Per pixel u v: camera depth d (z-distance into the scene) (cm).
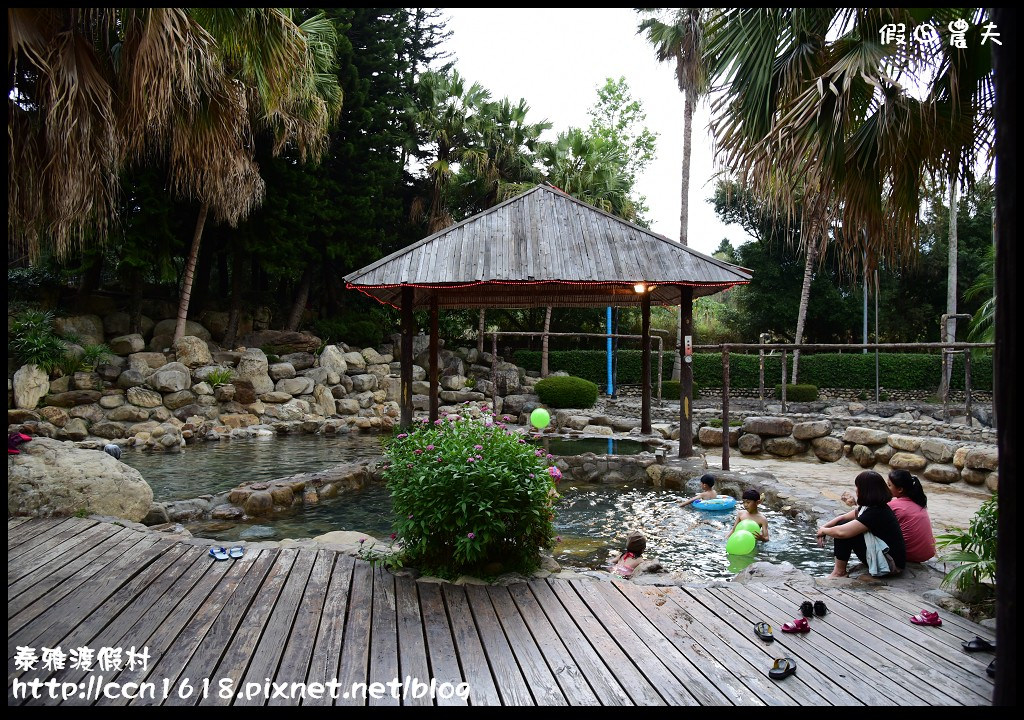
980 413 1532
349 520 724
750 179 547
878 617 375
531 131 2314
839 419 1240
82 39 464
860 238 528
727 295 3269
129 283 1645
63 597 379
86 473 578
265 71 571
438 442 466
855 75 459
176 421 1404
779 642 338
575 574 463
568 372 2389
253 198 1587
